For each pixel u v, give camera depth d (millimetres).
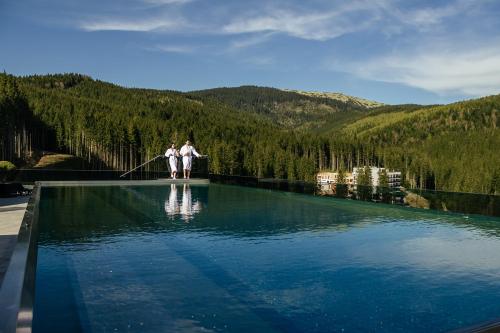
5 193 12602
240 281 4617
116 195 13000
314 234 7406
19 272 2744
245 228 7715
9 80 69875
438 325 3562
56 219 8297
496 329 2219
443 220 9203
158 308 3736
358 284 4629
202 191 14898
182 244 6348
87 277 4605
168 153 17703
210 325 3414
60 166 69250
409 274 5051
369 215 9773
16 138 67125
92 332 3186
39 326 3279
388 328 3480
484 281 4812
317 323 3545
